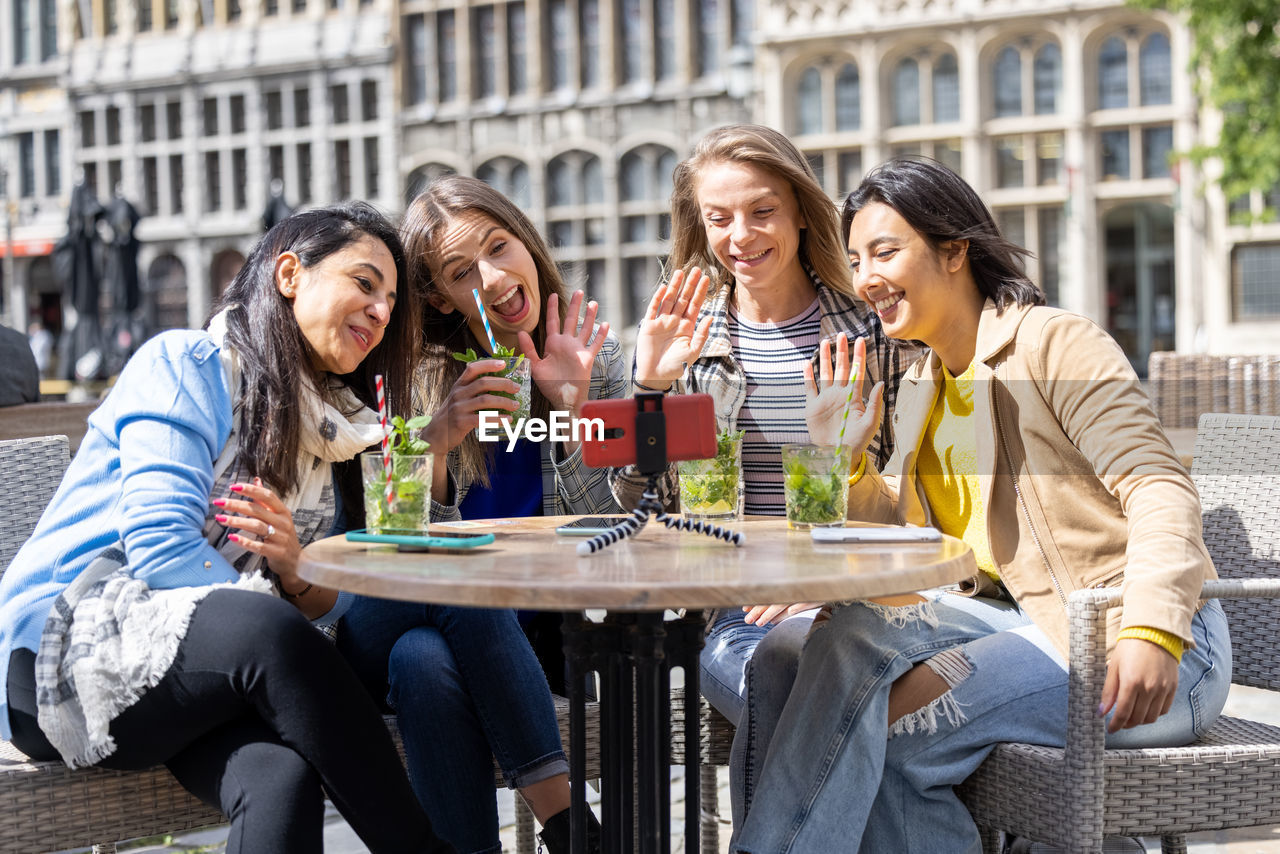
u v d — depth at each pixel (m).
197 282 29.27
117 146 29.92
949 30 23.98
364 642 2.41
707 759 2.55
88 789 2.00
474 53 27.64
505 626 2.26
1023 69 24.02
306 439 2.23
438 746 2.20
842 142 24.58
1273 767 1.98
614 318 26.67
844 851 2.02
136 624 1.93
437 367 2.95
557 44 27.19
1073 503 2.21
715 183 2.88
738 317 3.04
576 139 26.86
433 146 27.70
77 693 1.92
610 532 1.94
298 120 28.67
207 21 29.27
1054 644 2.15
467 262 2.87
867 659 2.07
